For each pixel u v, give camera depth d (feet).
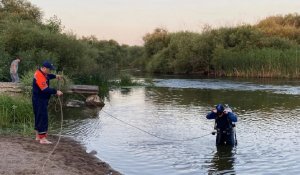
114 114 69.56
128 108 77.20
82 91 79.97
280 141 49.55
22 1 169.37
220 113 46.80
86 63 106.93
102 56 186.60
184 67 197.47
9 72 86.33
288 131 55.31
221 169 38.14
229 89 113.50
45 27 115.44
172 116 67.77
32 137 45.11
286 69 152.05
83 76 105.19
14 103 53.11
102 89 104.83
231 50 178.40
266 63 154.81
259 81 138.10
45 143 42.11
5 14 150.20
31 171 30.58
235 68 165.48
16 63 77.92
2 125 50.34
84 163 36.76
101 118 64.75
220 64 174.40
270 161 40.86
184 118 65.67
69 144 44.86
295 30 207.31
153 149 45.42
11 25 101.19
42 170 31.17
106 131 54.54
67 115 66.49
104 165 37.50
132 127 57.88
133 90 113.39
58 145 42.73
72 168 33.78
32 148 38.93
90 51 126.62
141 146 46.68
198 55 191.72
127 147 46.03
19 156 34.83
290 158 41.93
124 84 126.31
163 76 177.47
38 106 41.37
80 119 63.10
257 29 193.26
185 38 205.67
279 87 116.37
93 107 77.15
